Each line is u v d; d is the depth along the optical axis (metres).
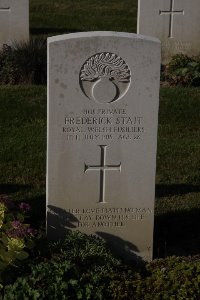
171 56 5.20
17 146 3.65
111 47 2.45
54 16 7.25
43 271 2.27
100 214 2.60
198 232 2.86
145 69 2.48
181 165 3.52
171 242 2.79
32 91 4.41
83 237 2.53
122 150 2.55
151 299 2.26
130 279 2.36
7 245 2.33
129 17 7.27
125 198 2.60
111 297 2.28
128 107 2.51
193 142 3.82
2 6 5.14
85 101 2.48
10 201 2.55
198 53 5.24
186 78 4.70
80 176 2.55
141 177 2.58
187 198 3.14
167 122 4.06
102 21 7.09
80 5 7.76
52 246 2.49
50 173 2.54
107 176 2.57
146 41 2.45
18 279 2.25
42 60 4.65
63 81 2.45
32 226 2.83
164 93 4.46
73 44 2.42
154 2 5.06
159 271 2.40
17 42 5.02
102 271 2.36
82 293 2.24
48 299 2.20
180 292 2.27
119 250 2.65
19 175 3.35
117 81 2.48
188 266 2.38
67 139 2.51
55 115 2.48
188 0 5.09
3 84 4.59
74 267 2.30
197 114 4.17
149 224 2.64
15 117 4.03
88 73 2.46
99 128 2.51
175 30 5.15
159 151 3.67
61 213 2.58
